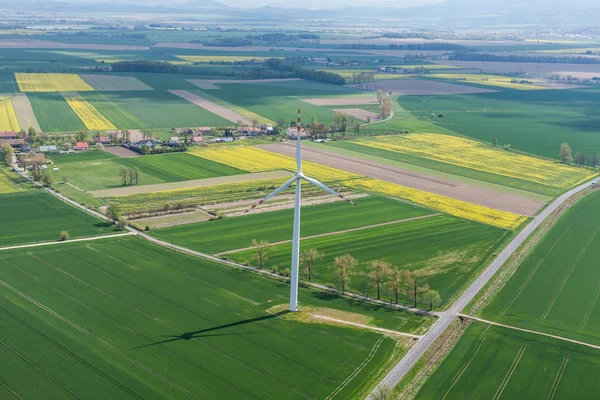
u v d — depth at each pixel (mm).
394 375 112000
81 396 103938
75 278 147375
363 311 135875
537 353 121188
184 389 106250
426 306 139250
